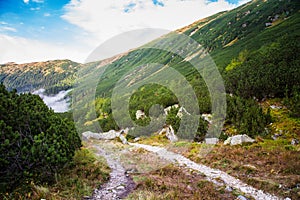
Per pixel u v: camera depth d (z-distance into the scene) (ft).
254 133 68.49
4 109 31.76
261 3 460.55
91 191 29.04
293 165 39.27
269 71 112.27
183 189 31.53
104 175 34.73
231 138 63.05
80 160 40.55
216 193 30.99
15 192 25.46
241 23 392.27
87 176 33.65
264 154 48.49
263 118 74.74
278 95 100.58
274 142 58.90
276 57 137.28
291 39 181.57
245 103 88.17
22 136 32.01
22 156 28.43
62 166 33.71
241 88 107.86
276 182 34.14
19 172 28.55
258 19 367.45
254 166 42.16
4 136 28.76
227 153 51.26
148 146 55.16
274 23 327.26
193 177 38.17
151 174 37.65
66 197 26.30
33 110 39.37
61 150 33.42
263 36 267.18
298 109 75.77
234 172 40.60
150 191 29.86
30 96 45.29
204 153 52.13
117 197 27.99
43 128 36.45
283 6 349.61
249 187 34.09
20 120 33.19
